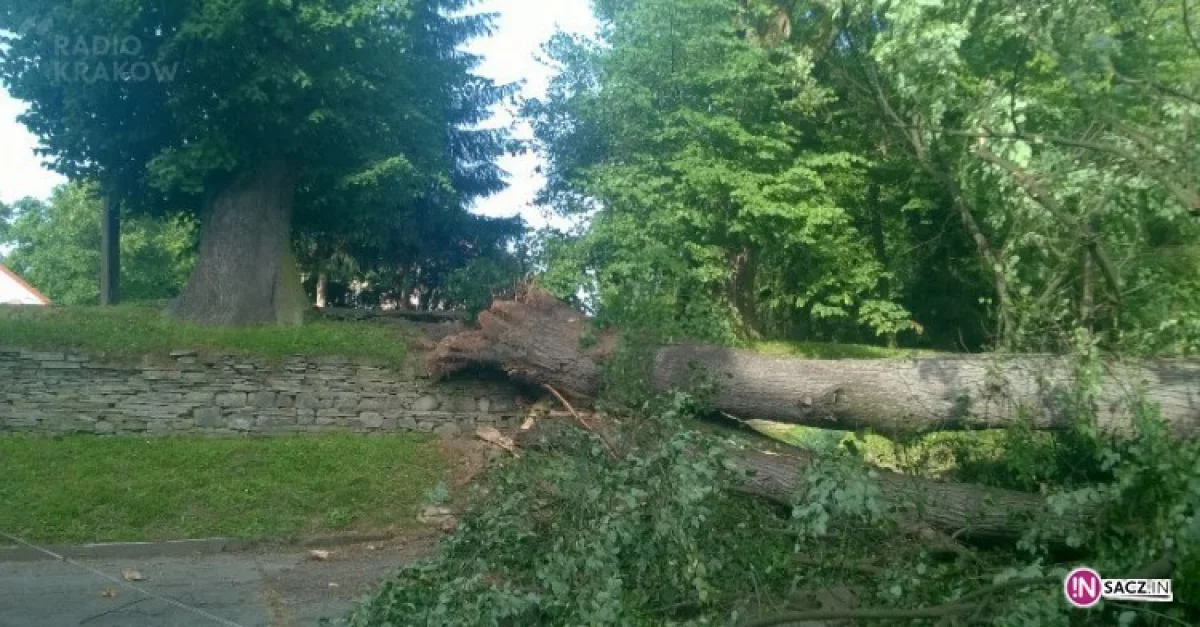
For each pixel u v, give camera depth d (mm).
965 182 9375
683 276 12930
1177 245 8078
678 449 5730
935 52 9188
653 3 13492
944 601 5438
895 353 14578
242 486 10820
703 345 9461
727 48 13711
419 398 12086
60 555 9562
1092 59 7207
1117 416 6891
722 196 13836
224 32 11234
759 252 14836
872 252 15750
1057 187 7863
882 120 10375
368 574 9211
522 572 6168
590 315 10953
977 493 6914
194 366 11812
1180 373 7020
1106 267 7484
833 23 12531
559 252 13570
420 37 15008
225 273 13055
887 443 8500
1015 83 8430
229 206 13203
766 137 13828
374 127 13359
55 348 11570
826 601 5828
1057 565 5824
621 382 9289
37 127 12961
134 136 12797
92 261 30375
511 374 10617
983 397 7688
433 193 14859
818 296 15422
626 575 5637
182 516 10328
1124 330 7609
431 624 5496
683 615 5734
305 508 10719
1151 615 5086
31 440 11156
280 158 13430
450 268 16625
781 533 6008
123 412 11602
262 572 9258
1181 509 5160
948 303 15570
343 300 17734
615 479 5848
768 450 8273
